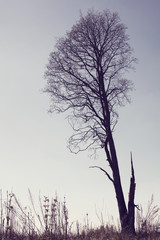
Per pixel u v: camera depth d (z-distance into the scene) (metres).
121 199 16.70
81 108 18.69
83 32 18.72
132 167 16.77
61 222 7.66
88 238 7.96
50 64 18.94
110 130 17.86
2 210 7.07
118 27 18.94
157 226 8.52
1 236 6.95
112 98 18.69
